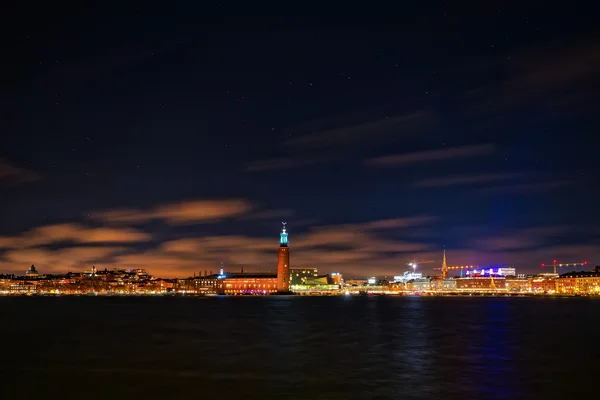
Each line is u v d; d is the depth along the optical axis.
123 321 124.06
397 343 76.81
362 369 55.69
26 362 60.59
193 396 44.56
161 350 70.31
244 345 75.50
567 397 43.97
